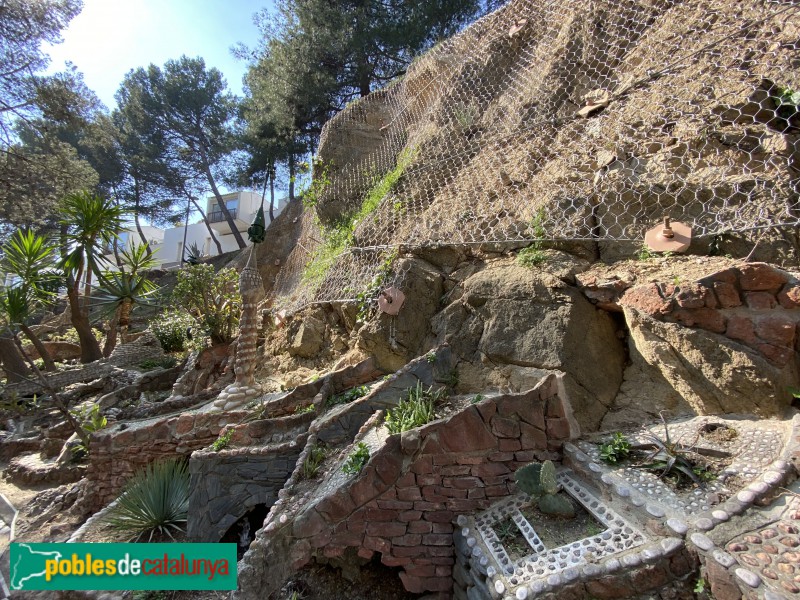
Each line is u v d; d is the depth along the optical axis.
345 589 3.39
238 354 5.58
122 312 10.48
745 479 2.29
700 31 4.57
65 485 6.04
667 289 3.02
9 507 5.65
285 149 15.23
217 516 3.88
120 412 7.11
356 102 10.48
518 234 4.49
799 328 2.67
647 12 5.34
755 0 4.13
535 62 6.57
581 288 3.73
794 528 1.94
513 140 5.83
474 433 3.03
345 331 5.80
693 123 4.04
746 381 2.69
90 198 10.16
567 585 2.15
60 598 3.65
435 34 11.44
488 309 4.12
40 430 8.06
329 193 9.15
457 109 7.33
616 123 4.69
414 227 5.79
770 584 1.74
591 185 4.41
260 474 3.94
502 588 2.29
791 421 2.53
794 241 3.22
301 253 10.12
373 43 11.75
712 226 3.52
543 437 3.04
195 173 22.73
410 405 3.62
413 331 4.69
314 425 4.04
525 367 3.63
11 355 10.77
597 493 2.64
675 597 1.99
